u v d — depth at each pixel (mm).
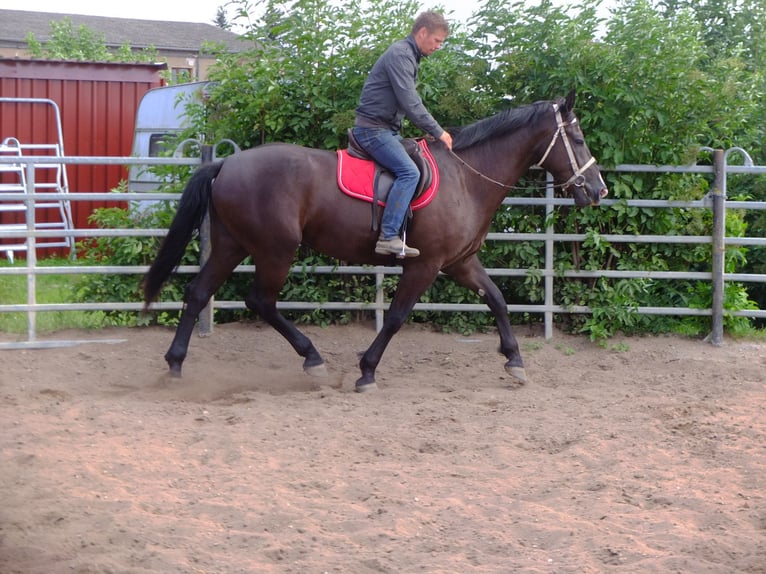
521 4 8422
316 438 5617
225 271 6980
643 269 8680
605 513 4410
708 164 9234
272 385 7109
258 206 6586
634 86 8344
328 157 6777
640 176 8625
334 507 4441
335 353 8016
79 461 5055
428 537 4105
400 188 6520
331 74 8344
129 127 15227
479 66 8414
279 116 8359
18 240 14430
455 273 7266
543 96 8531
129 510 4340
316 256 8445
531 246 8594
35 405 6266
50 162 7926
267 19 8422
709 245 8688
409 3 8445
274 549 3900
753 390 7094
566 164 7098
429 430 5867
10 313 9039
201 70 37625
